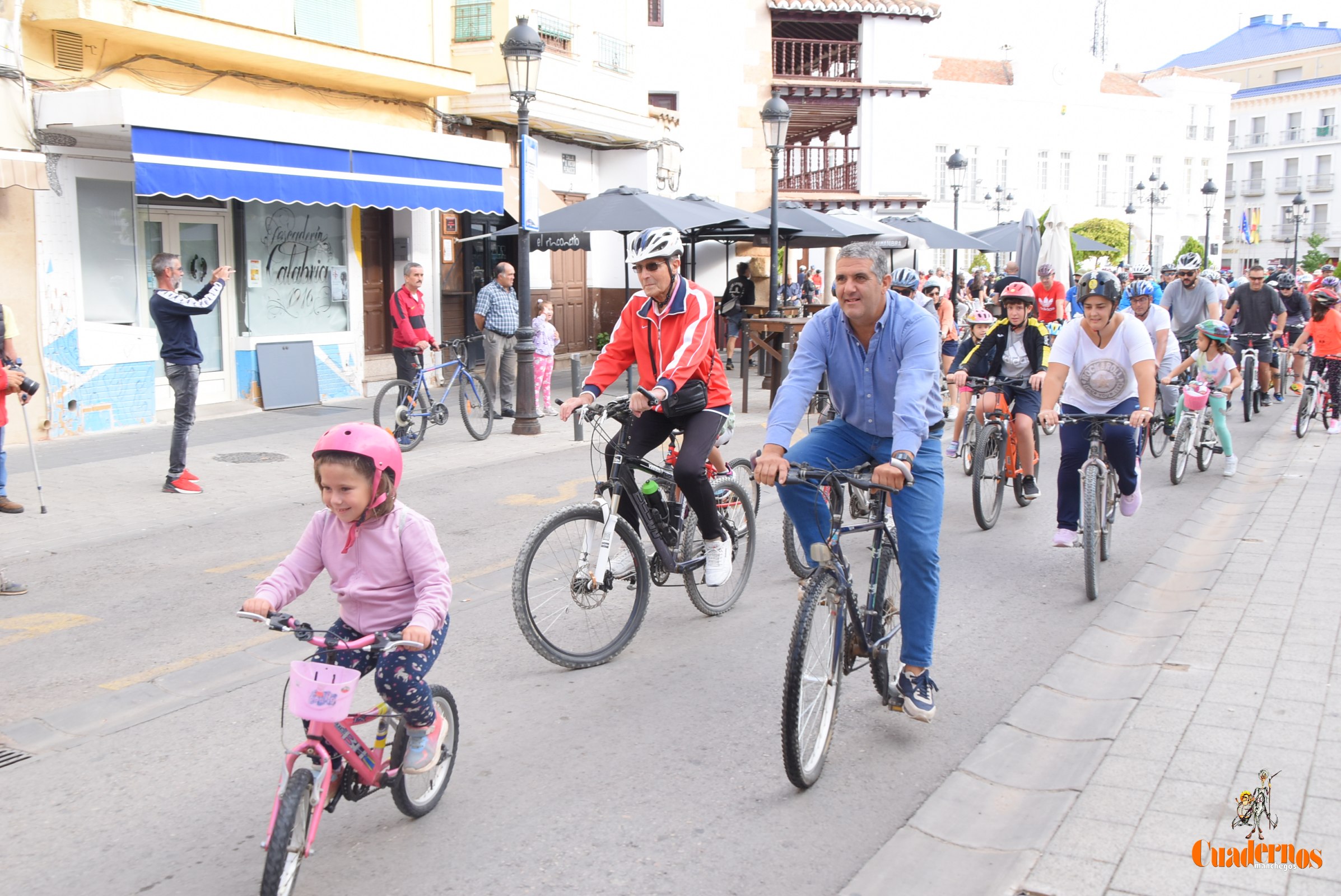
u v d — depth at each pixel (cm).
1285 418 1380
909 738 436
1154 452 1109
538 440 1190
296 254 1419
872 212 2845
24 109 1052
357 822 368
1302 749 383
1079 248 3438
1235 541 711
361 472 310
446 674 505
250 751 425
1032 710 458
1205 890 297
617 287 2119
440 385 1279
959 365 995
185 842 355
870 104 2814
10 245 1060
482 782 396
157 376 1269
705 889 326
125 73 1147
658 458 889
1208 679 457
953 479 1000
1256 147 7300
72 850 349
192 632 564
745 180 2720
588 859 343
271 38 1224
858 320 411
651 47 2578
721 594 612
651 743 430
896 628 448
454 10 1625
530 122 1703
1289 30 7969
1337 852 314
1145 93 5572
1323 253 6425
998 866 332
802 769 379
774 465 385
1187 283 1130
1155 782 361
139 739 435
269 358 1362
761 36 2688
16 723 450
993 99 4984
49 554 711
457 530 782
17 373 797
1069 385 668
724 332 2048
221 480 944
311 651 538
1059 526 664
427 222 1625
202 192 1112
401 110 1523
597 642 527
